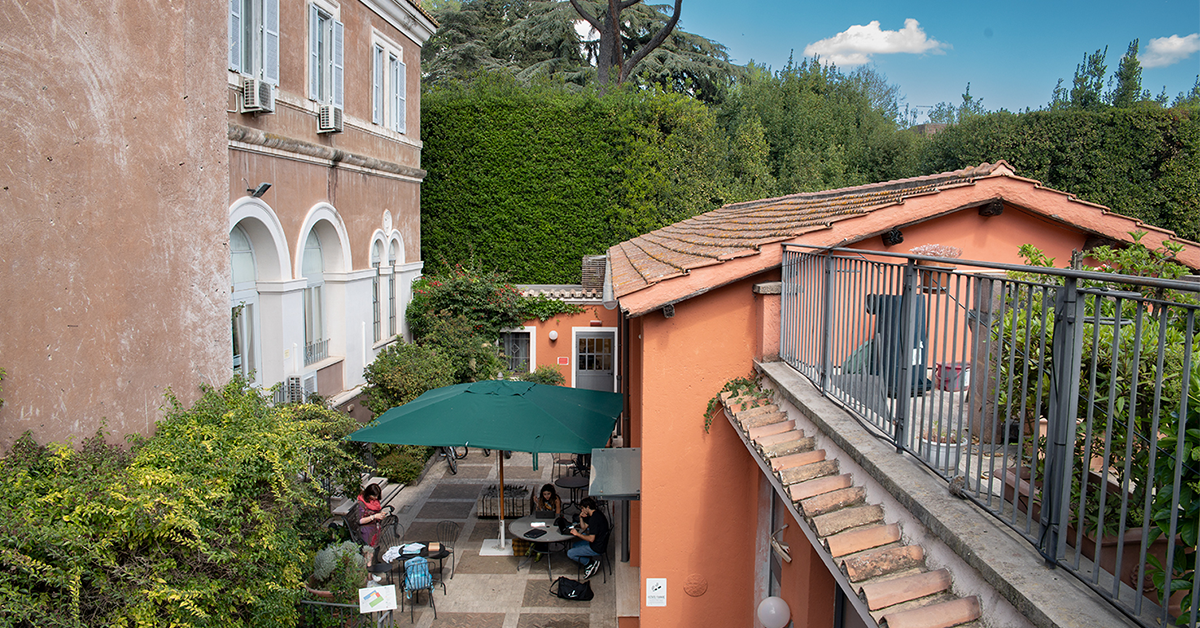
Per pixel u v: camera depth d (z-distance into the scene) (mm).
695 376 7375
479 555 11781
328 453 8359
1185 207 22016
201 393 6695
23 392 5059
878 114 33312
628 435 11133
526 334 20844
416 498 14281
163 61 6227
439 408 10875
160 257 6258
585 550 10508
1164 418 2857
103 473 5020
